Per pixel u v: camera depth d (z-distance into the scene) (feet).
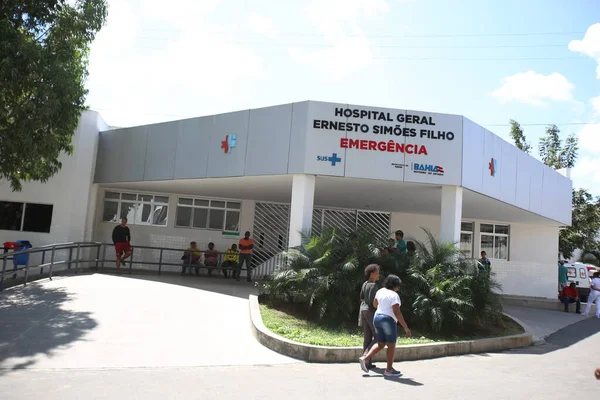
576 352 31.76
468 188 42.70
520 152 53.36
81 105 42.04
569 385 22.15
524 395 20.04
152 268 61.93
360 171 40.75
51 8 37.88
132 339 26.17
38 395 17.34
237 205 65.10
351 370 23.21
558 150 109.91
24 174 43.80
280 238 65.67
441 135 42.06
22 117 35.06
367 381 21.20
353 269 33.22
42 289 37.55
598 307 53.98
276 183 47.78
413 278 34.06
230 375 21.20
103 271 51.65
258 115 43.83
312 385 20.15
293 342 25.48
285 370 22.50
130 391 18.24
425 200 53.16
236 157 44.73
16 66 34.35
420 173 41.39
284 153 41.60
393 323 22.50
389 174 41.06
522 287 63.21
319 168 40.32
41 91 34.91
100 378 19.84
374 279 24.93
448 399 18.93
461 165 41.78
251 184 49.83
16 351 23.06
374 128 41.37
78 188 55.06
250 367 22.80
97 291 37.93
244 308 35.37
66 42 38.42
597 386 22.13
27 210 54.39
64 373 20.34
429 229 69.21
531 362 27.58
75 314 30.50
